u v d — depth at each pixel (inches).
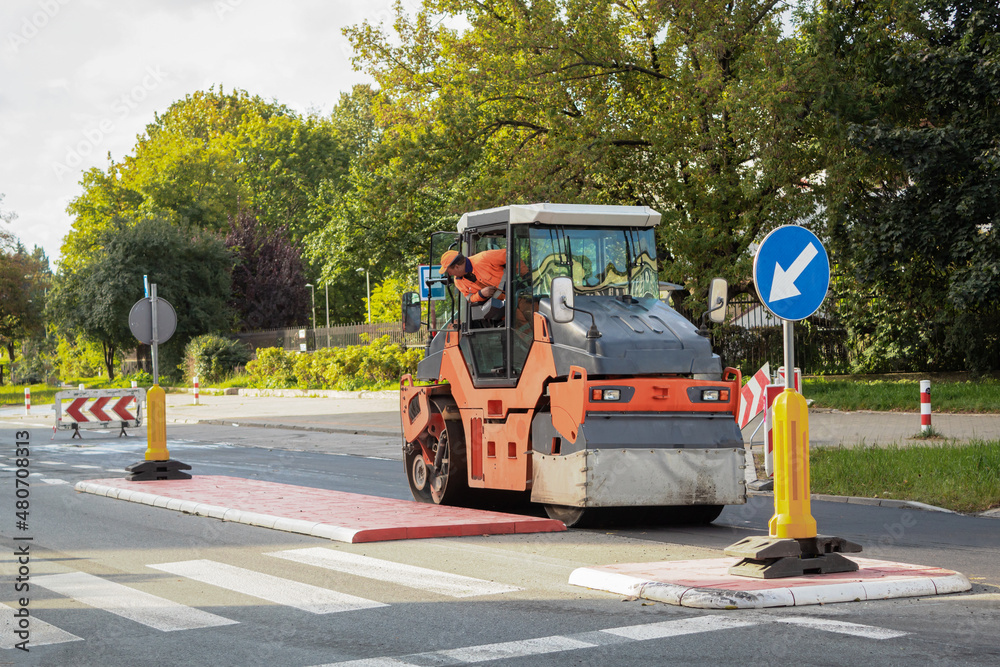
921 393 677.9
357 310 3346.5
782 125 1009.5
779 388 544.7
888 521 410.6
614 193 1154.7
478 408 435.2
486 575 302.8
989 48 1028.5
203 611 261.1
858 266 1133.1
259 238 2736.2
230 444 891.4
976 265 1032.2
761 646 216.8
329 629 239.9
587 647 218.7
